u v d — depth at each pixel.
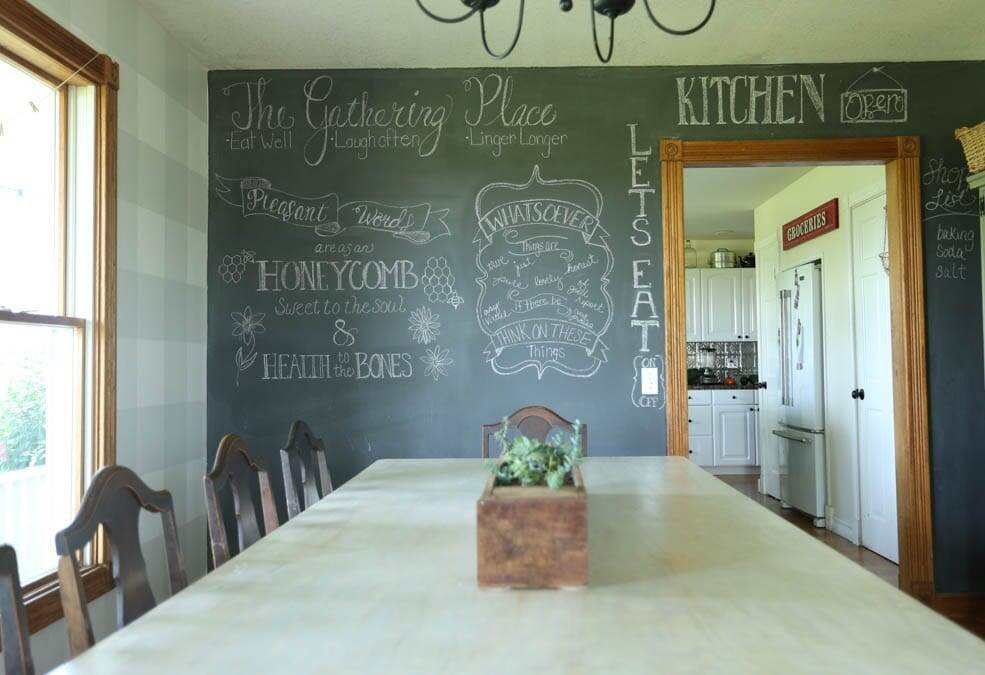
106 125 2.41
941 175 3.27
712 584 1.24
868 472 4.05
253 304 3.31
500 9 2.74
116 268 2.47
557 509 1.22
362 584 1.26
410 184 3.33
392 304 3.31
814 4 2.72
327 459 3.27
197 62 3.22
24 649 1.01
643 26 2.89
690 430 6.73
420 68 3.34
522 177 3.32
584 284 3.29
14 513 2.08
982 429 3.19
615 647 0.98
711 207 5.86
